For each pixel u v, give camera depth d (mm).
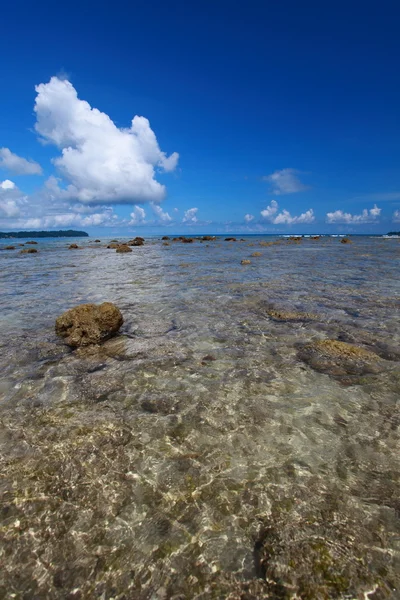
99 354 7598
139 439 4617
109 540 3180
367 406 5316
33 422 5008
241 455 4285
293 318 9961
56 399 5664
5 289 15523
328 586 2725
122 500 3621
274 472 3975
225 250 40875
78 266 25547
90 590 2760
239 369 6699
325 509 3439
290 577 2799
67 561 2996
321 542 3084
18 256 37469
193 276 18688
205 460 4203
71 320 8555
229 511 3455
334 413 5141
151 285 16000
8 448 4426
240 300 12383
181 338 8492
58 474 3982
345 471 3965
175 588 2758
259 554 3002
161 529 3279
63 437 4656
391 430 4707
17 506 3547
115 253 39719
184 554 3027
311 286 14992
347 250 38594
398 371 6438
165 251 40844
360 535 3143
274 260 27328
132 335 8773
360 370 6523
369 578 2771
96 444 4512
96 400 5629
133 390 5949
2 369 6848
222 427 4867
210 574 2852
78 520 3389
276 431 4750
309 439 4562
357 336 8344
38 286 16281
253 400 5559
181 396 5727
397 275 18094
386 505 3471
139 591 2744
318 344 7703
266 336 8523
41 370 6801
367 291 13734
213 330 9047
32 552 3072
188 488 3770
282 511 3430
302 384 6055
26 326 9656
